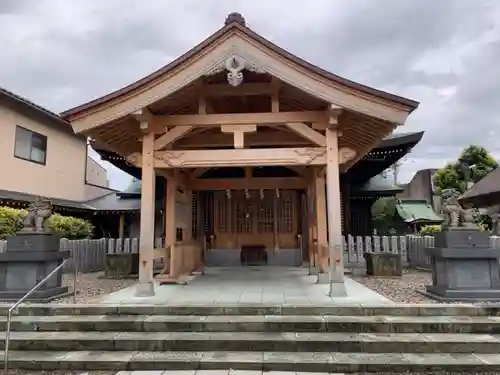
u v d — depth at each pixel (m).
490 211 14.77
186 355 4.54
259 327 5.01
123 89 6.52
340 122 7.26
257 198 13.34
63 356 4.57
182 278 8.73
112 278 10.03
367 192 14.31
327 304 5.52
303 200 12.98
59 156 16.89
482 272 6.19
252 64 6.42
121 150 8.19
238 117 6.93
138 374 4.23
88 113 6.59
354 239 14.13
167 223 8.78
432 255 6.73
